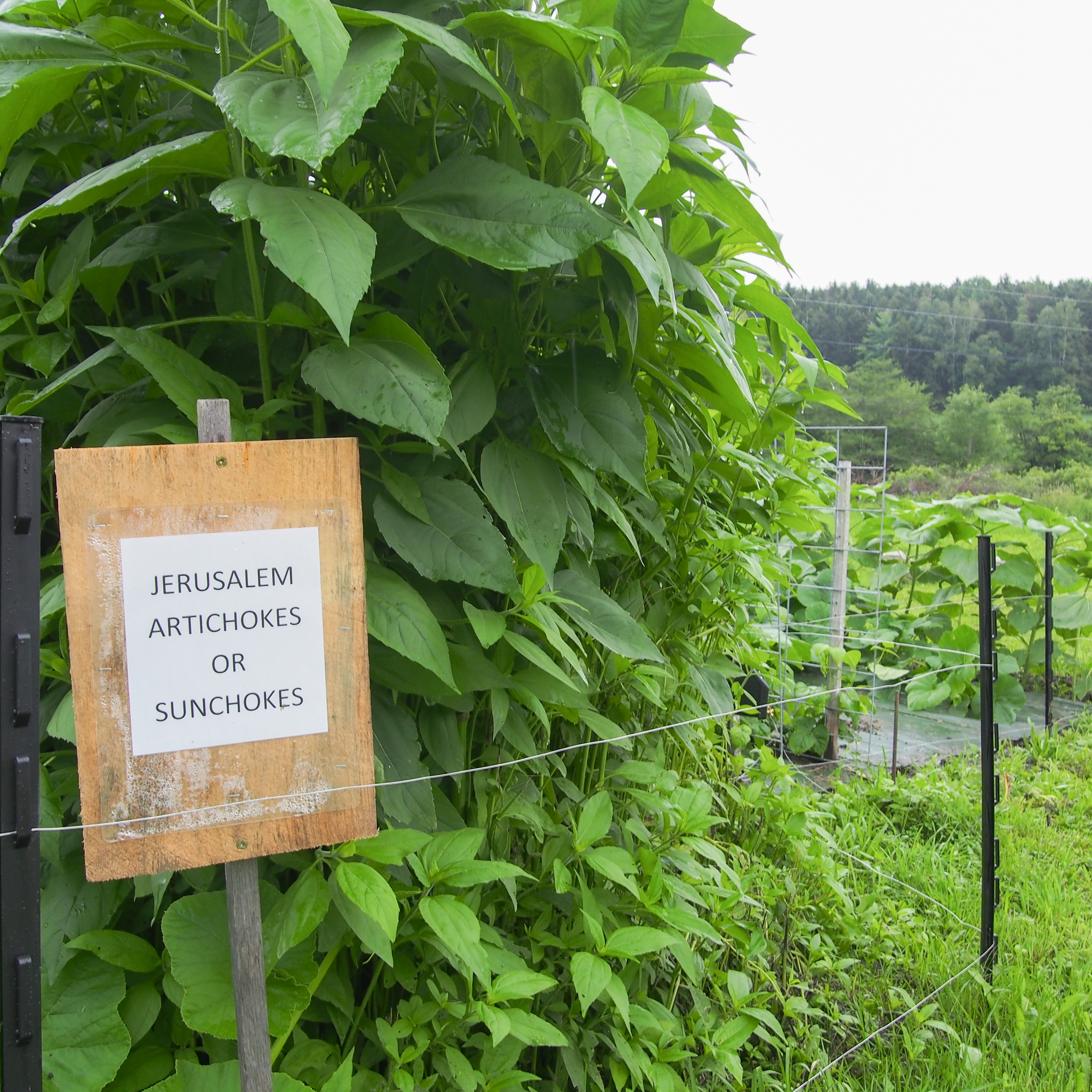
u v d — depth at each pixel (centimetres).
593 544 153
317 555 99
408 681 127
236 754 96
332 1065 126
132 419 117
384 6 122
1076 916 272
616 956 140
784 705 399
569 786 166
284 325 126
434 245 128
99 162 144
